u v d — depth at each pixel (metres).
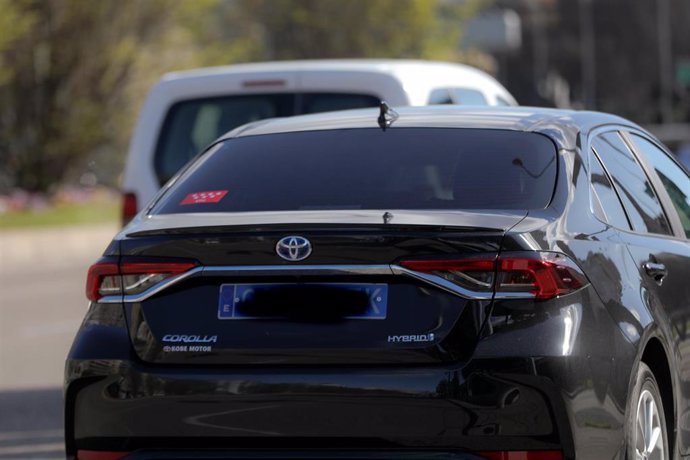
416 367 14.48
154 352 15.07
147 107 30.75
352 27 134.50
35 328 44.12
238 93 30.42
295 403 14.63
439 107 18.27
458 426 14.33
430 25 135.75
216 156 17.39
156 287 15.16
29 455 24.05
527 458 14.33
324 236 14.75
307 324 14.75
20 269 69.38
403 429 14.45
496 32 173.38
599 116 18.33
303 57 134.75
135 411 15.06
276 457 14.73
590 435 14.61
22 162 103.19
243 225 15.02
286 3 133.88
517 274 14.47
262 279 14.91
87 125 102.44
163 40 105.06
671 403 16.88
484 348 14.35
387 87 29.91
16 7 91.50
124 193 30.66
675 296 17.38
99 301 15.45
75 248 79.06
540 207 15.48
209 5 106.25
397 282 14.63
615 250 16.02
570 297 14.68
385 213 15.09
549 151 16.41
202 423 14.86
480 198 15.68
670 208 18.77
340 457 14.59
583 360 14.52
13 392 31.08
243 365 14.85
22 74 100.94
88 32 100.94
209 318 15.00
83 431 15.36
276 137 17.55
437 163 16.34
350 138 17.17
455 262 14.50
